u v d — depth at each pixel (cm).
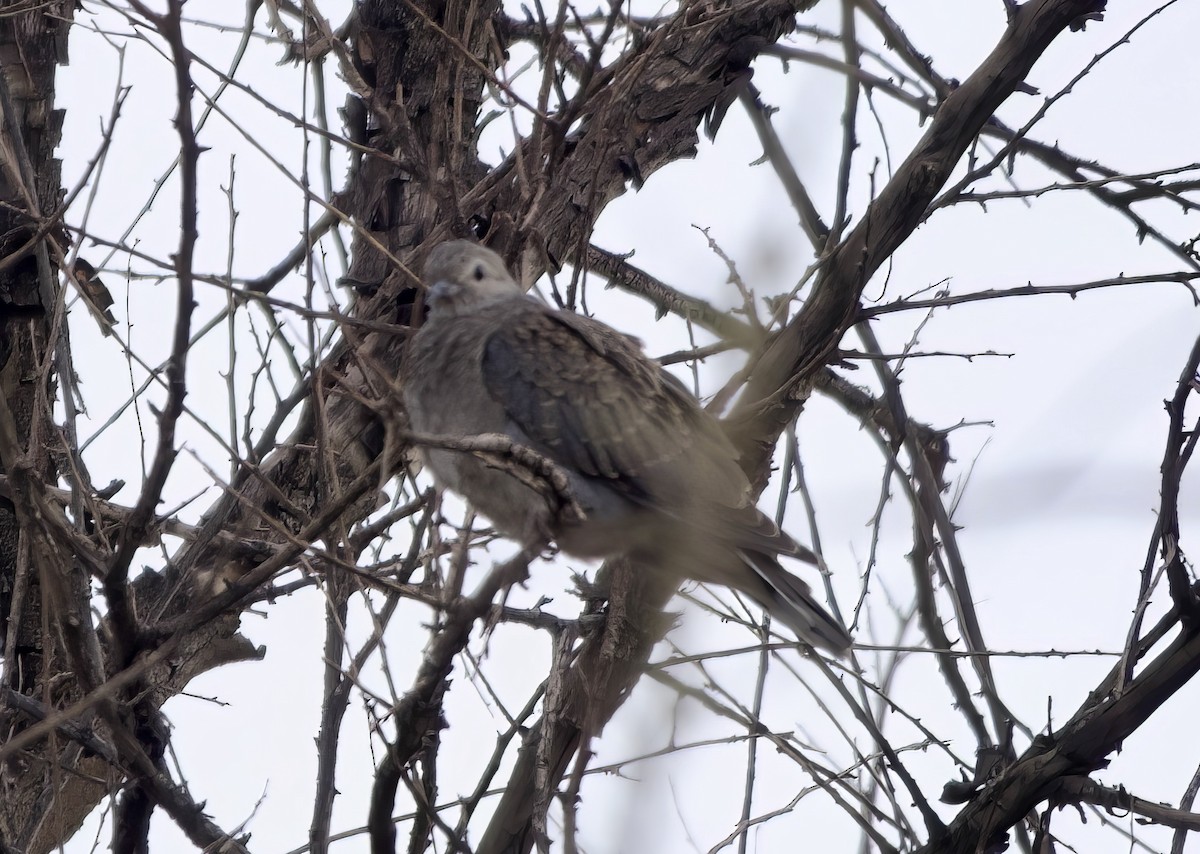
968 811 1022
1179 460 990
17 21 1125
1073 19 1108
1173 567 997
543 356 1005
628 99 1184
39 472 959
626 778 841
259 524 1135
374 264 1184
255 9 1022
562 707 1043
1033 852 1029
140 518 819
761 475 1091
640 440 977
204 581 1124
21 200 1112
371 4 1194
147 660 801
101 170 927
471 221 1150
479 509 960
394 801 837
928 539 1223
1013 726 1091
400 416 756
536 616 1023
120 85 930
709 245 993
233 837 935
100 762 1113
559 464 986
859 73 1072
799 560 934
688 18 1113
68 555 872
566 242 1178
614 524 977
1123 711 1003
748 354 984
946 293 1120
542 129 997
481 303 1042
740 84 1250
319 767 935
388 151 1188
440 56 1033
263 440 1043
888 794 1034
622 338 1050
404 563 938
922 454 1274
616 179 1216
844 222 1039
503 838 1052
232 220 980
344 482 1140
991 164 1086
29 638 1114
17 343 1124
